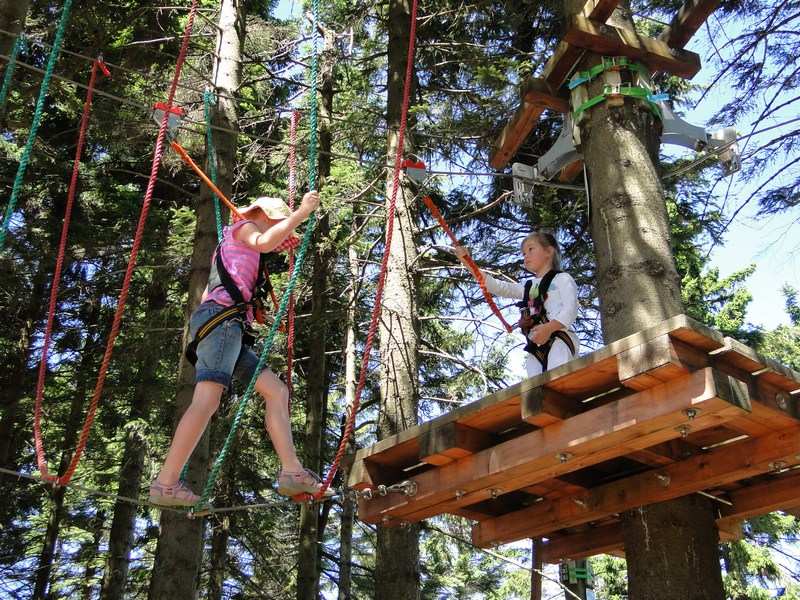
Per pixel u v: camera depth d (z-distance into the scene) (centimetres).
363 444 1767
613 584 2119
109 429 1450
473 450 491
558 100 661
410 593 887
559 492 558
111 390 1373
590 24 617
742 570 1752
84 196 1384
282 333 1146
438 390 1466
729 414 410
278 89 1405
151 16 1195
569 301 544
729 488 546
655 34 1173
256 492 1541
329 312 1209
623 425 423
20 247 1278
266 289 445
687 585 496
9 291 1327
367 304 1413
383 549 909
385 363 981
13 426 1453
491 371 1284
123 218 1372
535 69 1080
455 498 515
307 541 1387
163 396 1330
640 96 614
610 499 531
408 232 1034
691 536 509
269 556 1670
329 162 1368
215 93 1012
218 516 1555
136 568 1736
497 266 1187
